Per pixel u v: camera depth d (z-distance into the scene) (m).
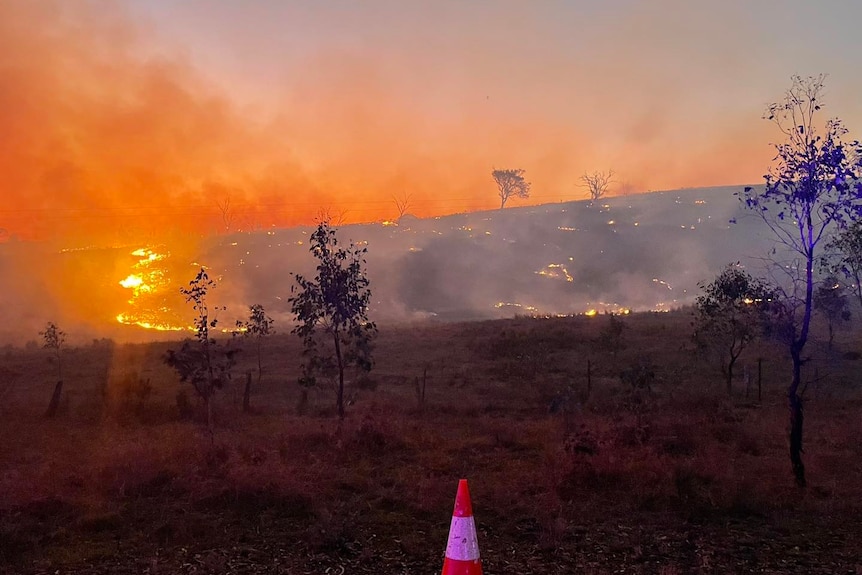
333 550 7.51
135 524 8.45
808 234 9.88
